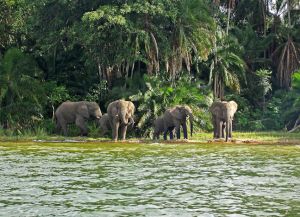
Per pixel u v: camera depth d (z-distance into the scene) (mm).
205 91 35594
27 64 34688
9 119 33031
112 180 15406
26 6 34812
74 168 18016
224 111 29781
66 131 32844
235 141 28422
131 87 33812
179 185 14586
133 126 31797
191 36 34031
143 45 33594
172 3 33281
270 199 12781
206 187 14320
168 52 33156
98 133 32062
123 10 31141
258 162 19750
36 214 11156
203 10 34344
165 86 33000
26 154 22562
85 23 31750
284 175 16500
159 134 31109
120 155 22125
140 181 15250
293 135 32094
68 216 10984
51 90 34594
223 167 18328
